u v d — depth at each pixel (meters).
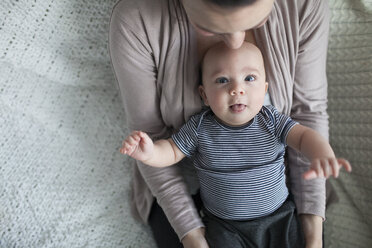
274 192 0.89
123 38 0.83
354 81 1.09
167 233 1.00
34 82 1.08
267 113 0.88
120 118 1.16
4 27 0.96
